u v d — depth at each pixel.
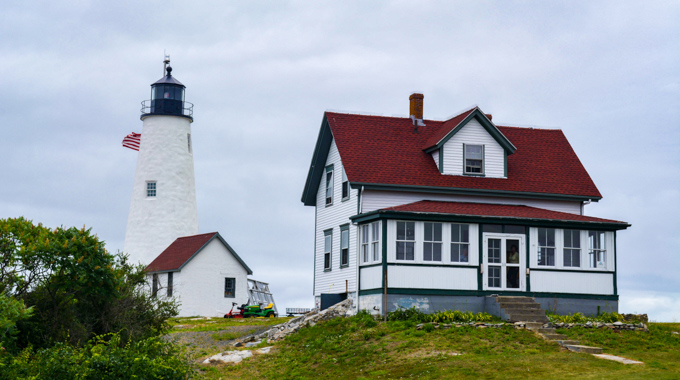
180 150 59.25
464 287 30.03
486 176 35.12
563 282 31.02
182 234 58.31
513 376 21.31
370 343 26.55
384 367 23.59
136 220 58.25
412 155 35.31
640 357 23.81
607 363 22.58
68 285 22.45
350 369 24.14
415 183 33.38
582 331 27.02
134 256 57.59
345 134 35.56
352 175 32.88
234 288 54.59
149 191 58.44
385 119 37.38
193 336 33.09
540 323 27.48
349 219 34.12
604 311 31.33
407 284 29.48
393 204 33.56
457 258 30.19
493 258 30.59
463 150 35.00
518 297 29.67
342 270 34.81
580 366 22.17
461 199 34.38
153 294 27.92
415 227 29.91
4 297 19.73
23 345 21.75
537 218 30.83
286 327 32.31
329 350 26.64
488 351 24.36
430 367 22.67
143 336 24.31
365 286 31.02
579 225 31.33
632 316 29.94
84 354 18.77
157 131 58.94
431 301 29.64
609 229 31.78
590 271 31.41
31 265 22.23
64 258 22.28
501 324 27.25
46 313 22.56
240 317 49.53
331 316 31.80
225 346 30.41
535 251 30.91
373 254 30.62
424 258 29.81
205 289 52.75
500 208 32.88
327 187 38.03
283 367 25.61
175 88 59.72
